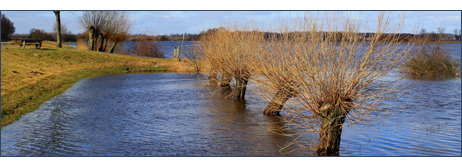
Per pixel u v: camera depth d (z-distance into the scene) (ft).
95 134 26.86
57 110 35.83
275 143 25.09
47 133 26.91
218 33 48.21
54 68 72.33
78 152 22.38
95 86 55.77
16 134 26.45
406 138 26.63
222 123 31.14
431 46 80.84
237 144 24.75
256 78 29.89
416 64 79.71
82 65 82.07
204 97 45.93
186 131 28.22
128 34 125.70
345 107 21.50
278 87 26.32
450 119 34.30
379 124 31.07
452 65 82.58
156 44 126.82
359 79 21.03
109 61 91.61
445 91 56.59
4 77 50.19
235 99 44.39
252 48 33.40
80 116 33.14
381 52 20.77
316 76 22.13
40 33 230.68
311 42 22.29
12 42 139.33
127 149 23.20
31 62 74.74
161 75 76.02
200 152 22.85
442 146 24.68
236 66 42.68
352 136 26.99
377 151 23.40
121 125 29.91
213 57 49.08
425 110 38.99
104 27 118.93
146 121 31.58
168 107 38.55
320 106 22.39
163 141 25.26
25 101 38.86
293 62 22.97
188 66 88.99
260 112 36.11
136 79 67.51
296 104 25.17
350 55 20.77
